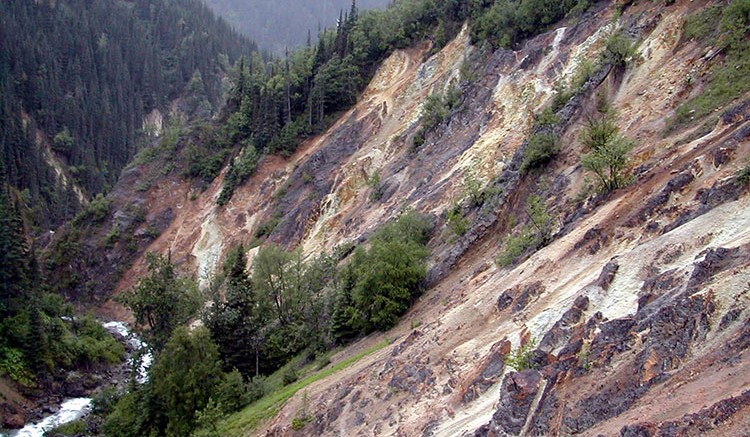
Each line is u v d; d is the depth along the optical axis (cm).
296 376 3600
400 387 2286
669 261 1750
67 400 4991
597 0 4950
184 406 3600
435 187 4638
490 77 5231
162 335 4422
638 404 1267
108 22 16475
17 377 4812
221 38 18538
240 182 7469
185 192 8344
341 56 7881
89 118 13062
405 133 5950
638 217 2130
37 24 14825
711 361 1238
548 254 2364
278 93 7900
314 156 6819
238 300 4369
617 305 1731
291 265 4900
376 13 8131
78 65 14288
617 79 3697
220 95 15975
